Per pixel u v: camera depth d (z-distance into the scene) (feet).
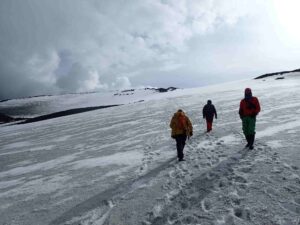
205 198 22.11
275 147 32.37
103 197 25.79
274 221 17.62
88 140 64.03
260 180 23.66
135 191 26.00
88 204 24.75
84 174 34.53
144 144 48.16
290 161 26.99
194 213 20.12
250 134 32.73
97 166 37.55
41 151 58.95
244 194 21.65
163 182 27.20
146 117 92.94
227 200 21.13
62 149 57.21
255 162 28.17
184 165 31.65
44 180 34.88
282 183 22.53
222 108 84.33
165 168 31.76
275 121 49.49
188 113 84.58
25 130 120.06
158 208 21.84
